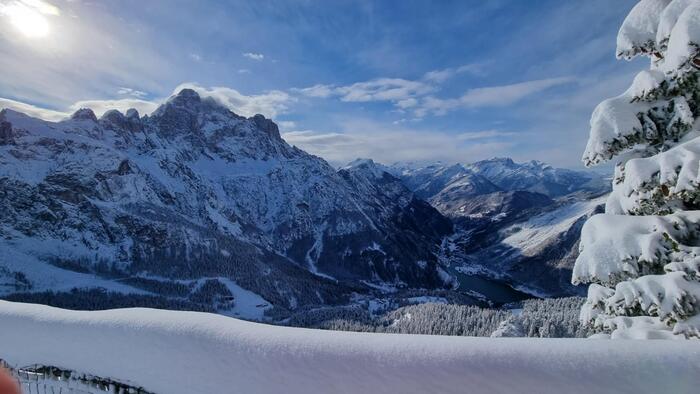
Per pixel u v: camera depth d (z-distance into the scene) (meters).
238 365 6.28
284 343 6.38
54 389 7.04
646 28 8.08
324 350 6.14
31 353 7.40
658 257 7.35
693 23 6.62
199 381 6.32
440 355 5.75
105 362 6.96
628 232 7.89
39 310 8.11
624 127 7.88
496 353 5.66
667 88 7.60
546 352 5.60
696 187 6.61
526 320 69.00
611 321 8.16
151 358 6.74
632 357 5.40
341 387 5.72
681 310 6.64
